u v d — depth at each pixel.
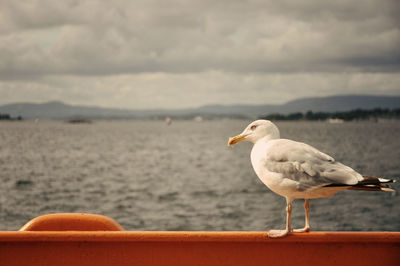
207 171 41.47
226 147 82.00
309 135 125.25
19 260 3.57
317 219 20.17
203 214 21.02
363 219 20.19
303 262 3.67
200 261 3.63
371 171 41.84
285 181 3.81
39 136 128.00
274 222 19.36
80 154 61.62
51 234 3.54
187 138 121.31
